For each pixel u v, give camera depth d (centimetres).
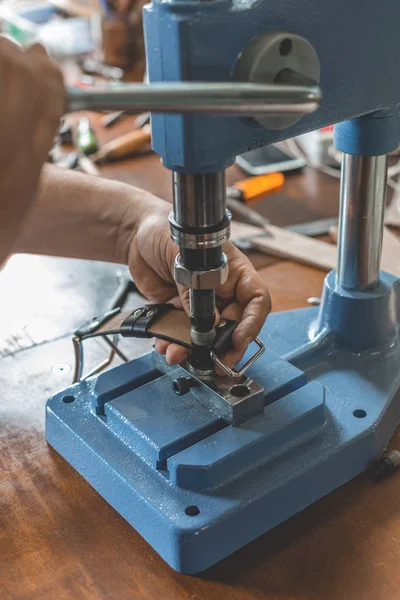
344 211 87
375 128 81
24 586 67
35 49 53
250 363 78
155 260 89
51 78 50
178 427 74
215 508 68
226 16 58
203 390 77
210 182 63
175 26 56
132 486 71
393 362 89
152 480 72
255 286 81
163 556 69
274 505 71
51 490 78
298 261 117
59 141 154
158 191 137
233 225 124
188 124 59
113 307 107
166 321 80
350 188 85
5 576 68
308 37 65
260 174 140
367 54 71
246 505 69
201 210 64
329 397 84
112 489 74
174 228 66
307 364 89
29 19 211
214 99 50
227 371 76
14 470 80
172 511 68
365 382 86
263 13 60
